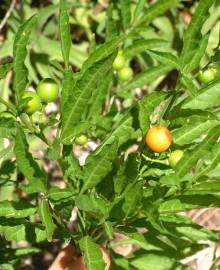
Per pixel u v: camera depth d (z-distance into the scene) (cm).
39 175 21
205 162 22
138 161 22
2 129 21
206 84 24
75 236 24
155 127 22
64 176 22
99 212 22
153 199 22
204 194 22
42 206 21
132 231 23
